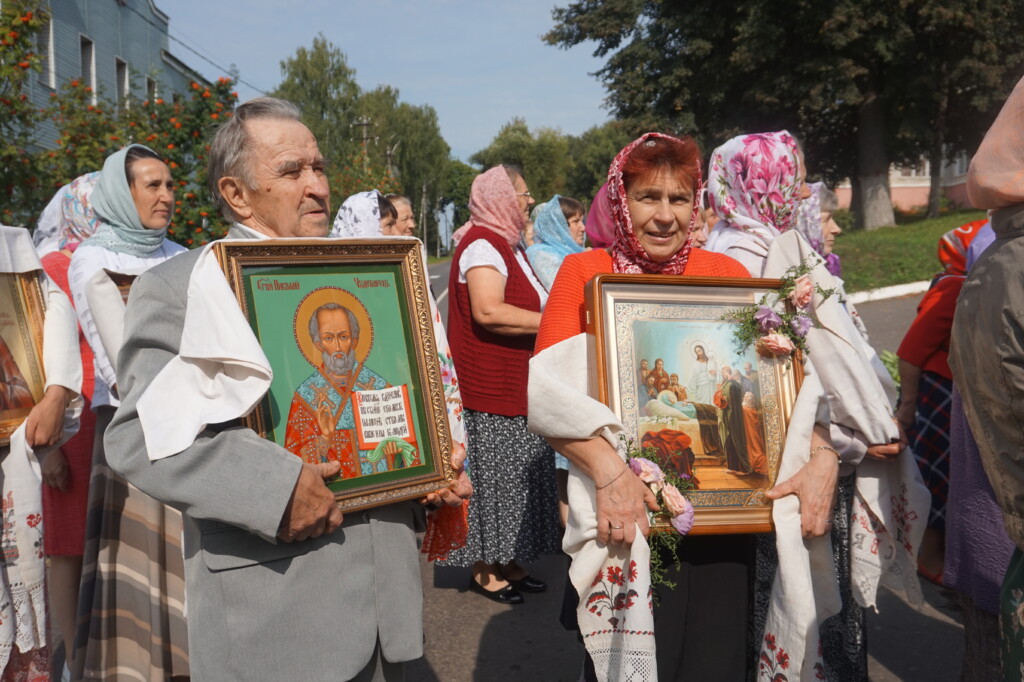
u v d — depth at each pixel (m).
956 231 4.24
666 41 26.55
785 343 2.39
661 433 2.29
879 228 24.38
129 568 2.92
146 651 2.91
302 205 2.07
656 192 2.40
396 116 72.75
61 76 21.22
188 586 1.93
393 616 1.99
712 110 27.17
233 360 1.75
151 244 3.51
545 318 2.51
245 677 1.81
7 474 2.89
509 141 77.31
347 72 67.69
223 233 9.32
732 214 3.06
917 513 2.81
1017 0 22.89
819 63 23.70
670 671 2.38
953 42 23.81
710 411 2.35
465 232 4.41
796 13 23.50
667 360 2.34
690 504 2.21
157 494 1.77
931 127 26.33
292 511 1.78
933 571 4.35
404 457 2.06
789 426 2.39
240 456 1.77
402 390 2.09
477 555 4.27
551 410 2.22
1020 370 1.74
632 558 2.18
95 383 3.07
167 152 9.38
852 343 2.64
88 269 3.29
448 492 2.15
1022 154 1.80
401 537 2.06
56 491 3.44
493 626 4.11
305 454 1.90
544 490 4.35
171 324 1.88
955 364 2.00
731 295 2.46
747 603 2.47
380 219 4.56
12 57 9.34
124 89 25.19
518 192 4.48
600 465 2.20
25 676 2.96
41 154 9.81
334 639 1.88
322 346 1.98
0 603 2.81
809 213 3.81
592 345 2.33
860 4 22.80
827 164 30.19
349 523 1.98
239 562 1.84
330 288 2.02
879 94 25.47
